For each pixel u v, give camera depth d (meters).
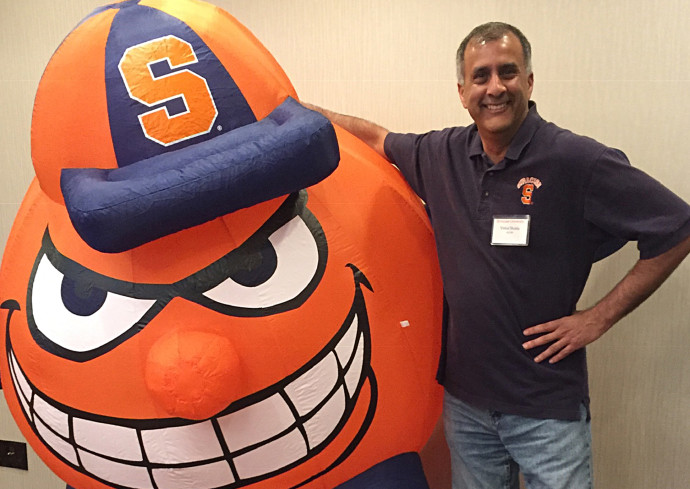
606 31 1.70
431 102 1.85
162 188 1.02
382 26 1.84
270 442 1.16
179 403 1.04
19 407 1.29
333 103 1.92
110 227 1.02
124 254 1.13
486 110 1.31
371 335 1.22
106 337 1.13
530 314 1.35
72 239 1.19
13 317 1.25
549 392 1.35
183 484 1.17
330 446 1.21
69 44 1.18
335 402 1.19
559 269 1.33
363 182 1.31
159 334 1.11
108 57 1.15
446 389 1.45
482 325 1.36
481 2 1.76
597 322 1.33
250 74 1.20
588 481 1.37
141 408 1.13
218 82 1.16
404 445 1.33
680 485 1.87
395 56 1.85
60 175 1.17
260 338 1.12
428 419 1.38
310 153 1.08
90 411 1.16
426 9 1.80
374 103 1.89
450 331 1.41
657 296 1.79
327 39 1.88
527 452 1.39
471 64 1.32
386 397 1.25
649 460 1.88
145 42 1.15
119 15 1.19
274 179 1.06
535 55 1.75
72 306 1.15
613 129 1.75
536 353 1.36
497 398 1.38
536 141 1.33
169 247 1.12
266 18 1.91
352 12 1.85
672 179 1.74
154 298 1.11
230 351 1.08
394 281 1.27
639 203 1.25
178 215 1.03
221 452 1.15
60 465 1.27
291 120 1.12
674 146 1.72
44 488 2.27
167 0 1.23
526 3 1.73
